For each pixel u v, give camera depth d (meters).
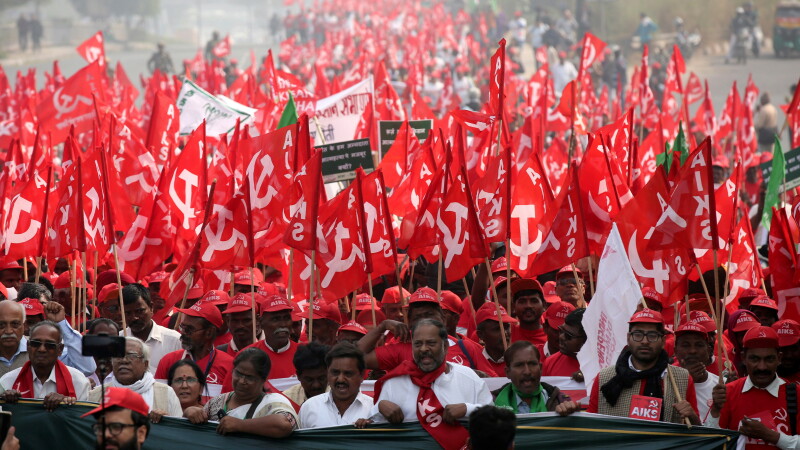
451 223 24.36
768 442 18.45
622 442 18.88
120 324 24.66
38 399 19.98
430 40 124.25
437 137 35.59
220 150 39.81
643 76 50.53
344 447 19.28
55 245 24.89
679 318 25.47
